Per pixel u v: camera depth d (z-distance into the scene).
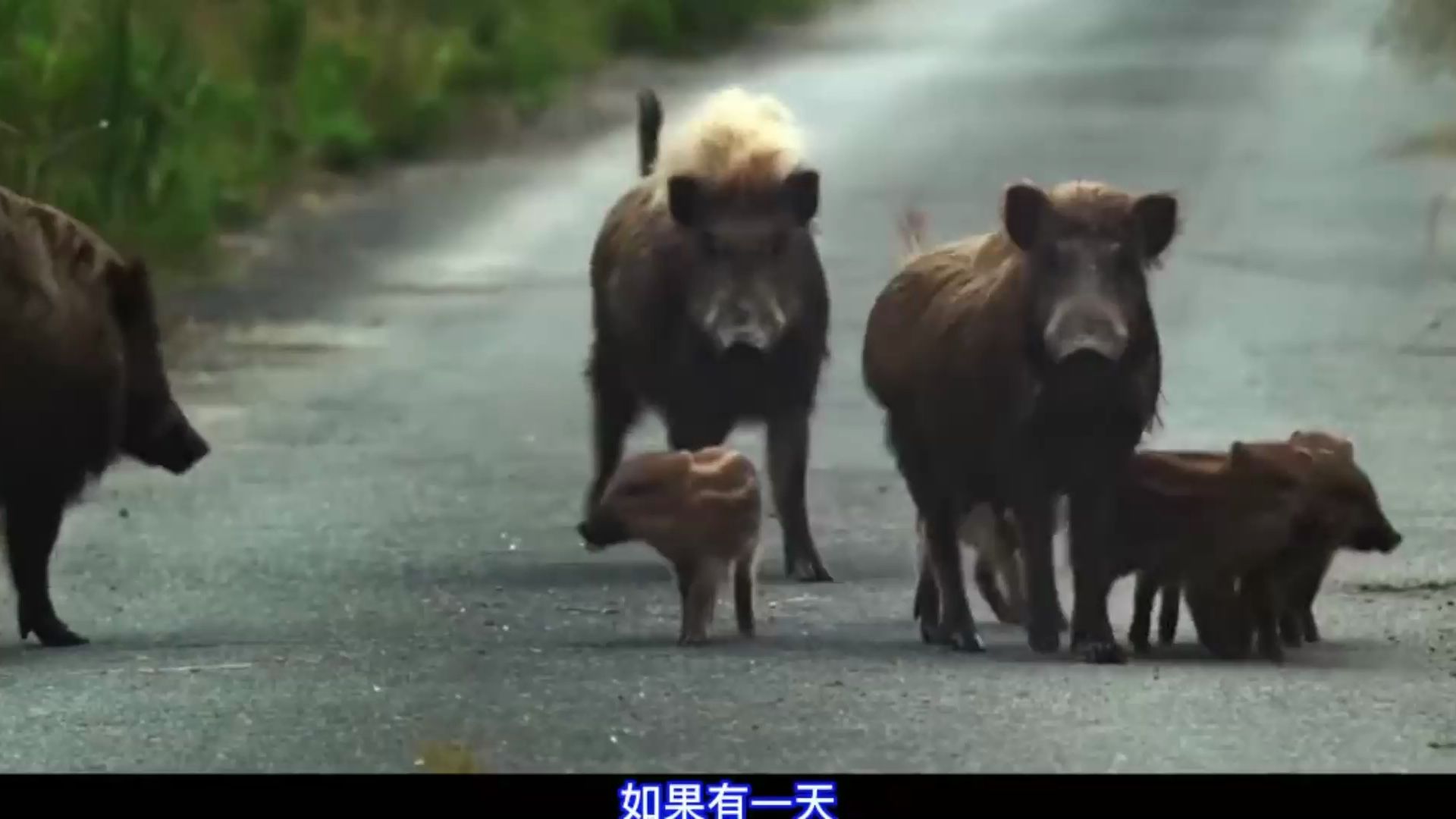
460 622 23.47
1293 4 85.25
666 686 20.38
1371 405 33.72
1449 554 25.64
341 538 27.50
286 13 58.59
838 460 31.41
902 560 26.62
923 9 85.81
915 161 55.53
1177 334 38.88
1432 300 41.47
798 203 25.30
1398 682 20.48
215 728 19.16
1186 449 30.70
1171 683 20.41
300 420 34.12
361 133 56.47
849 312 40.75
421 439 32.91
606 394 28.11
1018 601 23.77
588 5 73.88
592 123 62.75
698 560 22.27
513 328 40.53
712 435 26.09
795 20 81.94
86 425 23.17
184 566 26.11
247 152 53.44
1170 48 75.00
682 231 25.84
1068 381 21.22
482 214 51.19
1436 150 56.09
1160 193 21.47
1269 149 56.81
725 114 25.80
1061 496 22.05
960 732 18.80
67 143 44.25
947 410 22.30
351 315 41.72
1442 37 69.25
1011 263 21.83
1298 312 40.62
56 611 24.20
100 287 23.45
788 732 18.83
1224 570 21.45
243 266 45.84
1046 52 74.44
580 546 27.22
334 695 20.20
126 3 47.28
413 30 66.00
